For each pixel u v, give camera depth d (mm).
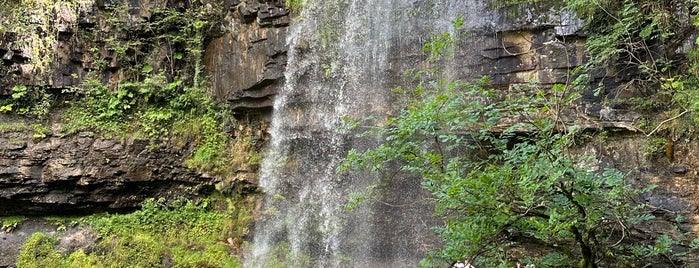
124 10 9352
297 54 8773
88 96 8938
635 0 6418
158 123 9156
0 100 8508
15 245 8219
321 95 8742
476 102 4715
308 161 8836
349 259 8305
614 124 6602
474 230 3996
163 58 9523
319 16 8828
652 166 6340
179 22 9570
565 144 4113
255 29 9047
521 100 4602
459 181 3887
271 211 8922
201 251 8664
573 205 3904
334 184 8555
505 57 7422
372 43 8516
